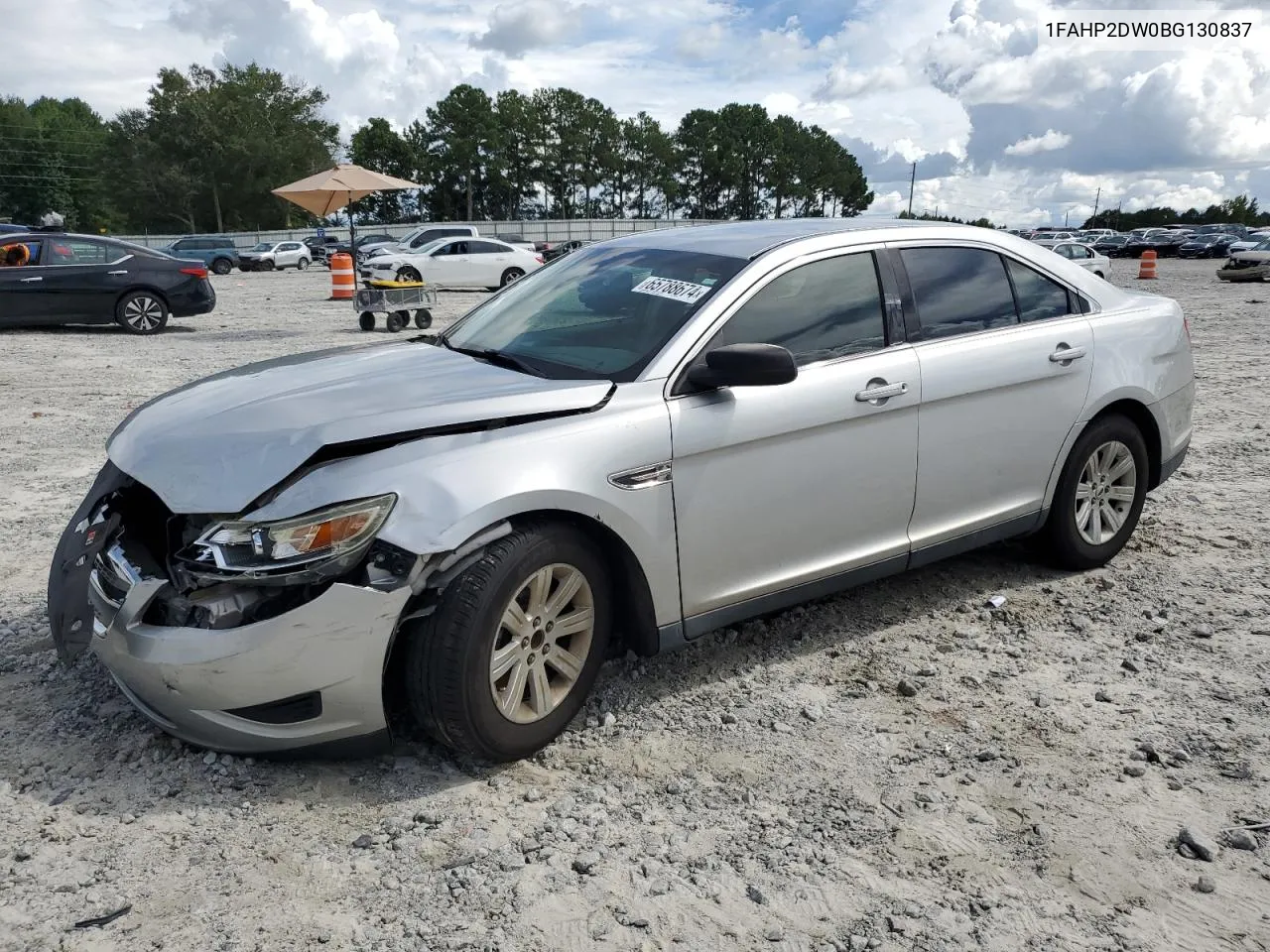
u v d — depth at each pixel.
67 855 2.62
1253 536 5.27
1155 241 57.16
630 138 114.88
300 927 2.37
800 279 3.70
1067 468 4.48
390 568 2.78
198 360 12.28
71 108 134.88
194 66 93.62
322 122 99.56
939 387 3.89
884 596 4.45
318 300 24.41
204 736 2.89
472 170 107.50
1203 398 9.36
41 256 14.82
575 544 3.08
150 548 3.13
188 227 96.81
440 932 2.36
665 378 3.30
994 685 3.63
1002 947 2.33
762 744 3.23
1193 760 3.13
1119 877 2.58
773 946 2.33
